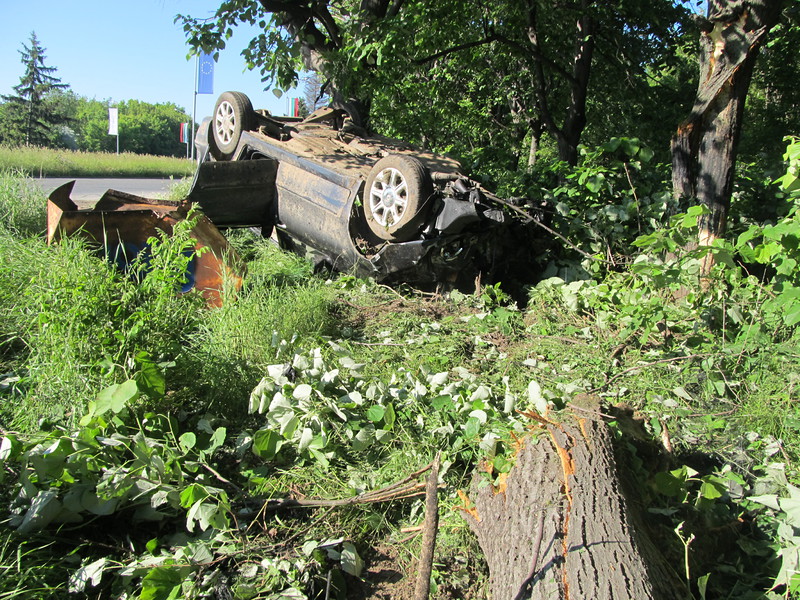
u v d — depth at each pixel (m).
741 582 2.77
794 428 3.95
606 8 11.31
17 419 3.37
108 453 2.97
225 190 7.33
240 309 4.90
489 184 7.45
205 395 3.97
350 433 3.57
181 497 2.80
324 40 11.41
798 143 3.94
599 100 14.80
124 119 86.62
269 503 3.06
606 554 2.30
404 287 6.41
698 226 6.02
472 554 2.87
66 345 3.50
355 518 3.06
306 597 2.50
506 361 4.88
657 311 5.13
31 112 62.31
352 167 6.86
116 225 5.62
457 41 12.12
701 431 3.96
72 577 2.54
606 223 6.68
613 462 2.88
